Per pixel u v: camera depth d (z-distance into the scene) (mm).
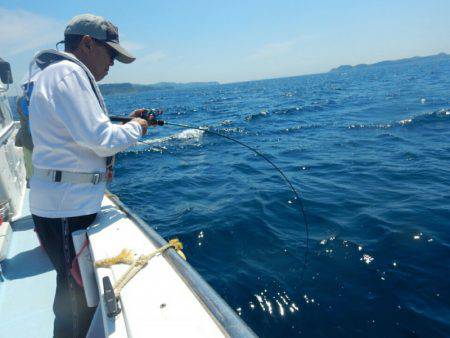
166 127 18109
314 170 7945
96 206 1637
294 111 21469
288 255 4133
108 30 1670
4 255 2844
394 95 25469
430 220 4699
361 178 6996
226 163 9492
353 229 4641
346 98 27922
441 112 14062
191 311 1123
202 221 5297
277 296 3422
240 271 3875
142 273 1353
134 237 1639
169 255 1454
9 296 2438
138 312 1131
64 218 1588
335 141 11195
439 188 6043
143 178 8602
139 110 1981
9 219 3369
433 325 2916
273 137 13180
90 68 1701
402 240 4230
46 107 1436
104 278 1268
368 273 3664
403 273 3605
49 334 2113
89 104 1417
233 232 4812
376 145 10031
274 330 3021
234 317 1043
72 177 1552
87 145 1440
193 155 11062
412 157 8305
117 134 1482
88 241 1651
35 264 2799
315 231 4691
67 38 1664
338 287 3482
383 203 5496
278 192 6434
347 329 2969
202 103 41188
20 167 4398
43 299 2412
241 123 17969
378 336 2867
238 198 6297
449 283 3400
